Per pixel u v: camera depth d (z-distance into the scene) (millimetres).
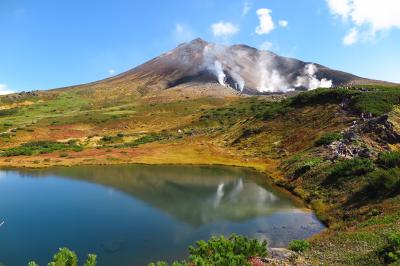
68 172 64500
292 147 68688
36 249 27219
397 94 69688
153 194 45906
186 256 25500
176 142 97312
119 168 68625
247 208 38281
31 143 109438
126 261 24719
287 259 19812
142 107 194000
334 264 17922
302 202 40031
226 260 16766
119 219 34812
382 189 31828
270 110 91250
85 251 26641
